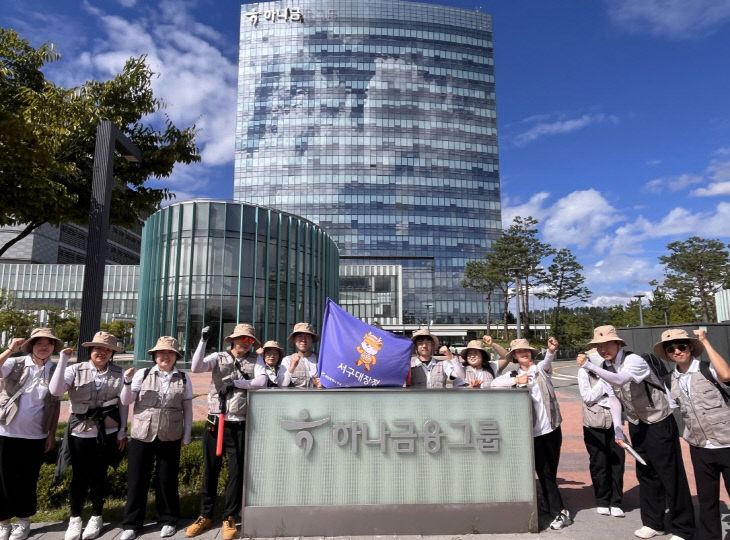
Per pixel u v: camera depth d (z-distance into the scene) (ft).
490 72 308.81
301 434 13.55
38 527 14.43
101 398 14.21
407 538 13.02
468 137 295.07
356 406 13.85
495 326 248.93
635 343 31.27
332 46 291.99
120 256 312.50
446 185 285.23
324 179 276.82
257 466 13.34
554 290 181.88
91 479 13.89
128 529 13.56
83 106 26.45
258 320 90.38
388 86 290.97
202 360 14.44
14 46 27.86
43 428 13.97
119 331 191.52
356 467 13.53
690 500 12.96
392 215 276.00
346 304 227.20
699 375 12.45
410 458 13.70
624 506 16.17
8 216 26.89
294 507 13.16
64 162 28.81
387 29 297.74
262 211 93.97
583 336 165.48
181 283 88.43
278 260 95.71
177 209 90.79
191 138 32.40
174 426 14.05
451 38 305.73
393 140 284.82
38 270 230.48
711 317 198.39
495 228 286.05
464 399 14.17
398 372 14.71
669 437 13.12
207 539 13.35
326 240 117.29
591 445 15.72
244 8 297.94
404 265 272.10
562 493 17.72
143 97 30.25
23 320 140.36
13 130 22.16
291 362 15.89
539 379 15.12
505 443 14.05
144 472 13.85
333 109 284.61
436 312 267.59
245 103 286.46
